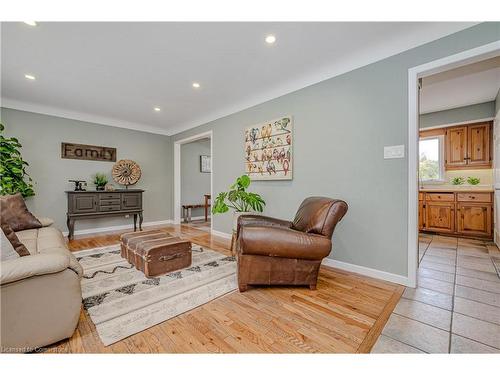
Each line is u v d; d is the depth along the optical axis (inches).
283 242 71.1
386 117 84.7
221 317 60.1
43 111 150.3
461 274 89.6
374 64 87.6
